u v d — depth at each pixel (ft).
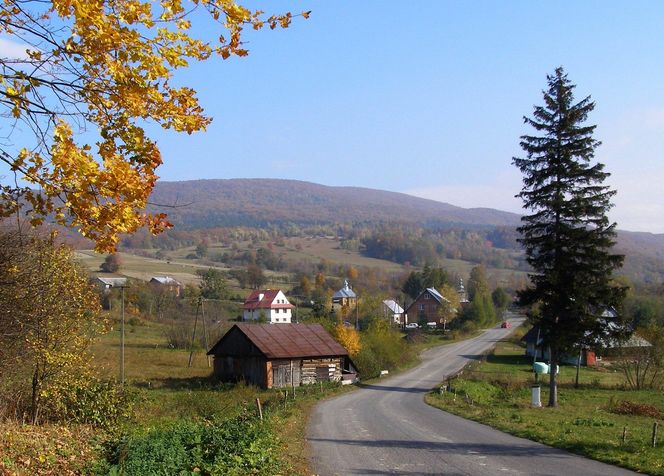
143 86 25.66
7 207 25.43
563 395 141.90
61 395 65.51
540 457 58.08
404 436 73.92
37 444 49.03
